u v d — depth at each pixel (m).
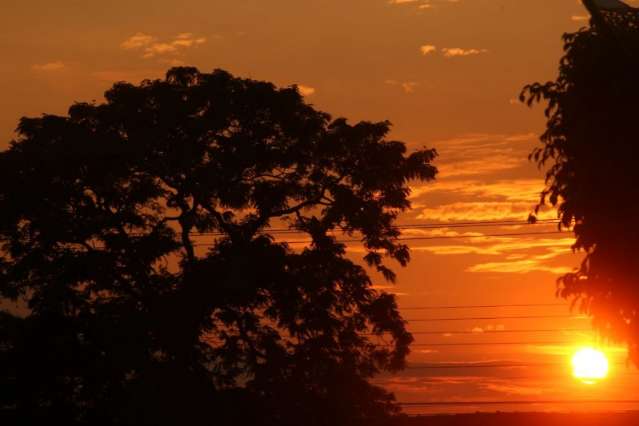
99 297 142.88
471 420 131.62
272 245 140.00
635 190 61.78
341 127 147.88
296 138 145.75
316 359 141.25
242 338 142.38
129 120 143.25
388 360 148.00
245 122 144.88
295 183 145.25
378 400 145.12
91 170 140.75
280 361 139.88
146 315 136.88
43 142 143.50
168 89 143.88
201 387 139.12
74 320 140.25
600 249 62.97
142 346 135.88
